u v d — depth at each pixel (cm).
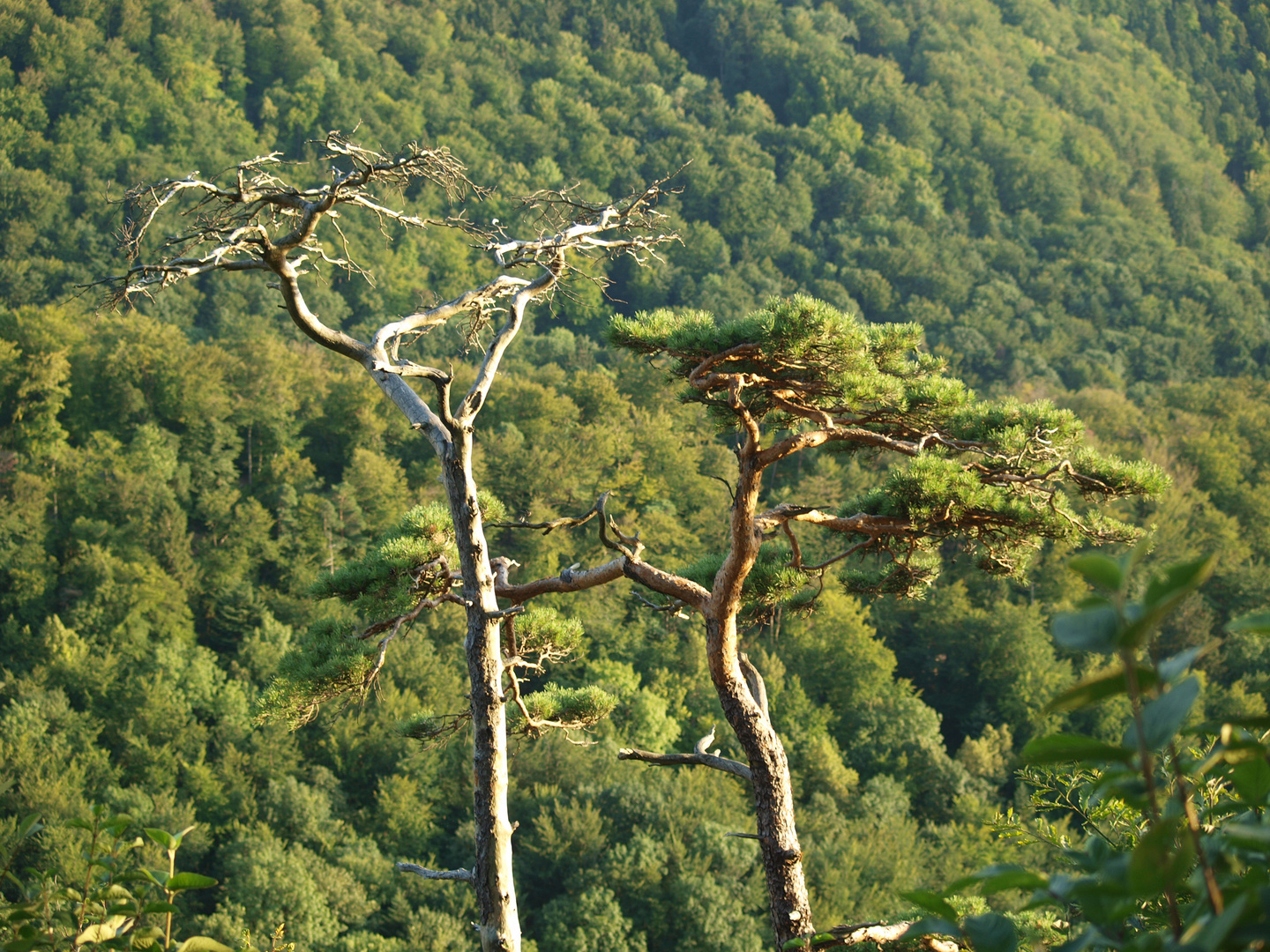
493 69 18138
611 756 5450
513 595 1205
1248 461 9275
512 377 9219
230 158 14088
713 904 4303
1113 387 13488
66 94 13800
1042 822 751
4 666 6259
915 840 5203
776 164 17550
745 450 1053
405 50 17975
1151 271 16338
